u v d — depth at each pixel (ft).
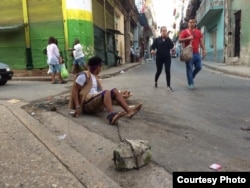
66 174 11.36
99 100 18.61
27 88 34.65
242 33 68.90
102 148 14.48
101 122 18.35
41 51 57.67
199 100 25.90
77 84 19.34
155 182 11.36
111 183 10.78
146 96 27.55
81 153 13.94
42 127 17.02
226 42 78.84
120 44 101.24
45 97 26.48
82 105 19.58
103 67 71.36
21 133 15.97
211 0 83.61
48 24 57.21
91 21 60.44
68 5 56.24
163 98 26.63
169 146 14.82
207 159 13.35
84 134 16.31
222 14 84.02
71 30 56.49
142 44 179.83
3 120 18.37
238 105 24.02
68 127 17.46
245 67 62.75
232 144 15.26
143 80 42.09
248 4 64.54
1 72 38.88
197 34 31.81
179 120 19.38
